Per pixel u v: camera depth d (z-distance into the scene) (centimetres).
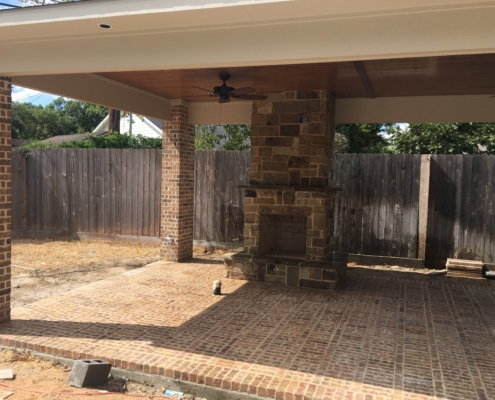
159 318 580
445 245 926
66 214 1212
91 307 621
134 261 968
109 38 482
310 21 410
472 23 367
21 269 873
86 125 3419
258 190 792
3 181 541
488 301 701
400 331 554
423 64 583
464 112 798
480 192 896
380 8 379
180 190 933
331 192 803
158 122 2272
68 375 444
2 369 447
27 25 450
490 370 447
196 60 453
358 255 972
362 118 847
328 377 420
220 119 936
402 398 383
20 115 3014
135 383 434
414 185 931
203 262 948
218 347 486
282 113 780
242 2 379
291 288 751
